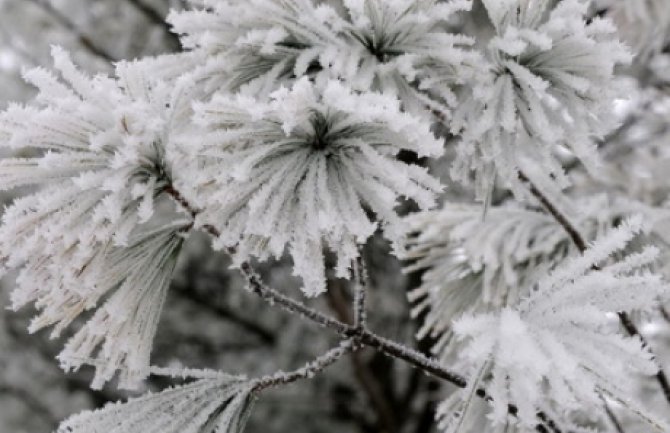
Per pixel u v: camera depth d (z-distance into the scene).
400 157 2.39
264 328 3.46
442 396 2.34
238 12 1.06
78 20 2.80
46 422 3.23
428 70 1.08
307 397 3.43
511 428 1.17
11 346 3.24
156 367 1.09
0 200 2.42
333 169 1.01
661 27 1.68
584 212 1.29
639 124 2.38
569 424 1.19
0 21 2.72
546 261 1.28
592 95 1.08
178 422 1.07
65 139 1.00
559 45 1.08
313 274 1.00
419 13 1.05
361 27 1.06
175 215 2.14
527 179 1.17
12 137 0.99
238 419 1.08
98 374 1.08
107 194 1.01
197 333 3.39
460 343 1.32
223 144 1.00
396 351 1.12
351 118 0.99
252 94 1.06
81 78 1.01
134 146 1.00
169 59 1.08
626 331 1.21
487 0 1.07
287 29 1.07
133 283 1.06
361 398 3.53
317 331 3.36
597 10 1.64
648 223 1.24
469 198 2.55
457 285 1.33
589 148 1.09
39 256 1.02
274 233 1.00
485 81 1.08
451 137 2.41
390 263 3.27
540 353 0.96
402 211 2.59
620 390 0.99
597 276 1.02
